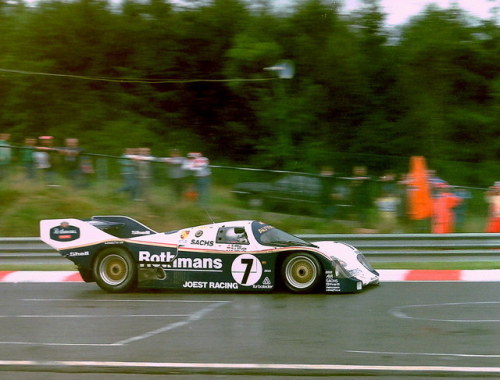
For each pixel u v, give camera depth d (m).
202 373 5.25
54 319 7.73
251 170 14.93
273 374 5.18
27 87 25.58
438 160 22.02
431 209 13.46
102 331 6.98
